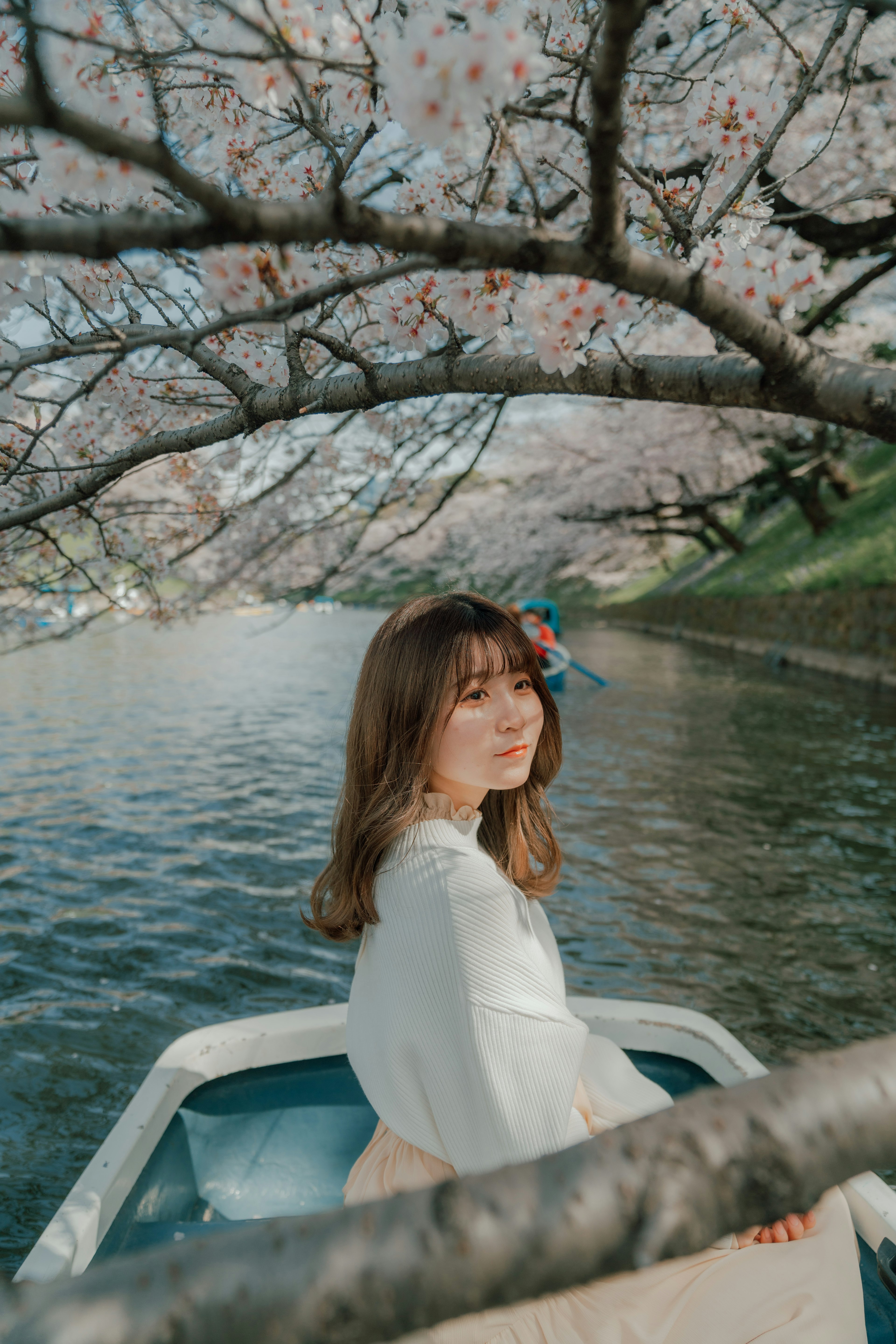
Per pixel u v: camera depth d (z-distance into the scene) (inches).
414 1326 11.5
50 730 499.2
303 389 69.3
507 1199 12.1
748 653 877.2
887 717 470.6
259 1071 92.2
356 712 59.8
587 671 668.1
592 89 31.5
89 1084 142.0
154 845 276.2
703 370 53.5
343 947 197.3
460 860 52.9
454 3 54.2
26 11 26.2
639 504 981.2
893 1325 62.6
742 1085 14.0
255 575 211.6
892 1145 13.4
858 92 255.9
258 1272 11.4
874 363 664.4
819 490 828.0
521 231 36.1
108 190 41.3
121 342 40.8
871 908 209.5
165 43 82.8
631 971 179.0
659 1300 49.9
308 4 48.2
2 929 207.0
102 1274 11.6
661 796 319.0
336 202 31.0
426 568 1268.5
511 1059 48.8
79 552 140.7
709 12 135.6
